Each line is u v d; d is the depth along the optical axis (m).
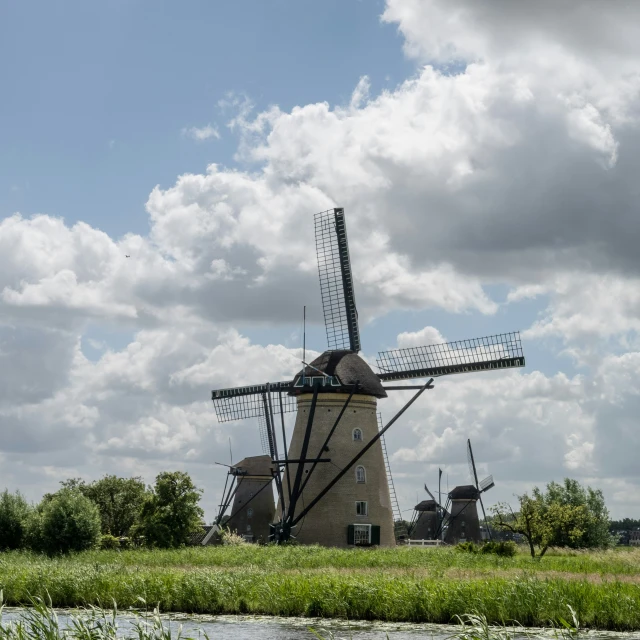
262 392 64.12
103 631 14.89
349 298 62.78
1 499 57.69
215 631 25.05
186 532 61.28
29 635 15.15
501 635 15.46
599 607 25.39
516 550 57.62
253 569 36.41
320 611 28.39
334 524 57.91
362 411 59.94
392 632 24.70
